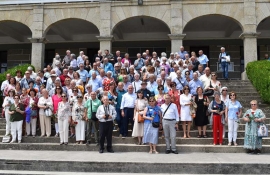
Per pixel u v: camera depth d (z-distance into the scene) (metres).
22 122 10.41
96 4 16.70
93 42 21.16
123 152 9.45
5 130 11.05
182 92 11.23
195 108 10.02
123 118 10.17
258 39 19.88
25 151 9.59
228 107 9.73
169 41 20.55
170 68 13.30
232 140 9.77
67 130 9.92
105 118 9.30
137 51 20.89
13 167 8.09
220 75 20.00
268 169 7.57
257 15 15.86
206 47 20.66
